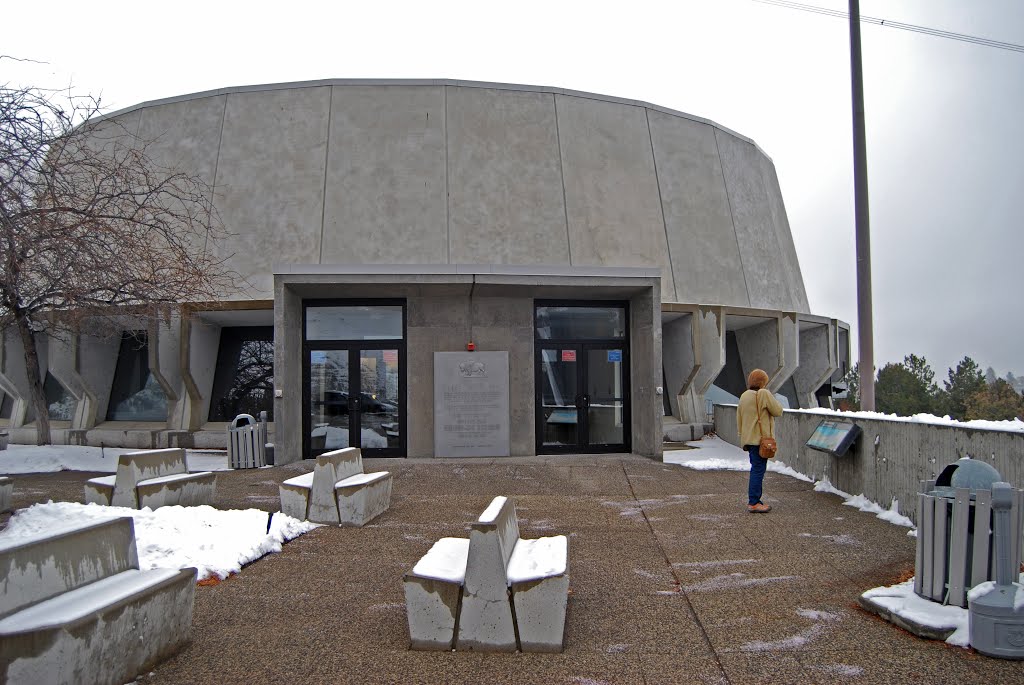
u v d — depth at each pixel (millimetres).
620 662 4230
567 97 21500
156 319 15781
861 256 12656
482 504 10016
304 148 20000
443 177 20016
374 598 5578
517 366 15797
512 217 20094
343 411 15641
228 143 20172
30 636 3348
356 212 19531
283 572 6375
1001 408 50031
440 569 4703
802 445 12367
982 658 4168
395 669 4133
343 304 15734
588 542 7543
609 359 16312
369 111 20359
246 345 20859
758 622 4906
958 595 4730
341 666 4176
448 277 14414
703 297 21594
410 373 15633
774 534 7746
